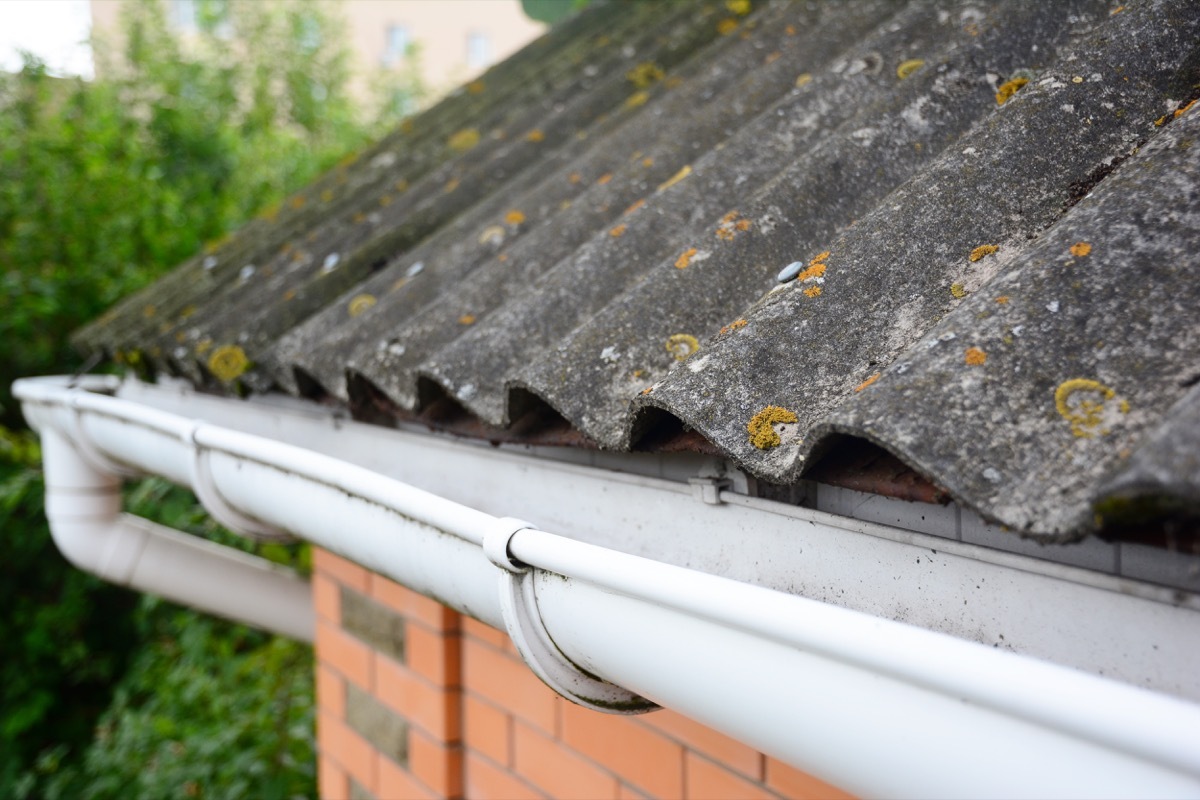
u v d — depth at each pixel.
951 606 0.90
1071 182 1.00
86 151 5.39
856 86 1.50
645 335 1.17
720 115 1.77
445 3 17.16
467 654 2.06
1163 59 1.07
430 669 2.13
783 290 1.05
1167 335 0.73
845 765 0.79
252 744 4.08
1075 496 0.67
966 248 0.98
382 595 2.33
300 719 4.08
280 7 9.20
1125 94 1.05
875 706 0.74
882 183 1.23
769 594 0.80
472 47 17.39
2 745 5.36
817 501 1.04
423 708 2.17
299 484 1.57
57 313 5.20
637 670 0.98
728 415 0.93
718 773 1.47
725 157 1.49
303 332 1.93
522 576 1.09
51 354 5.23
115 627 5.75
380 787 2.38
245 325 2.18
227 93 8.01
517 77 3.52
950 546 0.89
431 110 3.65
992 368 0.76
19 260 5.15
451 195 2.37
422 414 1.51
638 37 3.01
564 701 1.78
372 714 2.40
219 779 3.99
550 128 2.55
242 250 3.04
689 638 0.89
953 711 0.69
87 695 5.76
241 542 4.48
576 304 1.36
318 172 6.70
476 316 1.54
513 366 1.30
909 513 0.94
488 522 1.11
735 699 0.86
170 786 3.98
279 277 2.49
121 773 4.44
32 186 5.19
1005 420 0.73
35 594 5.57
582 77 2.89
